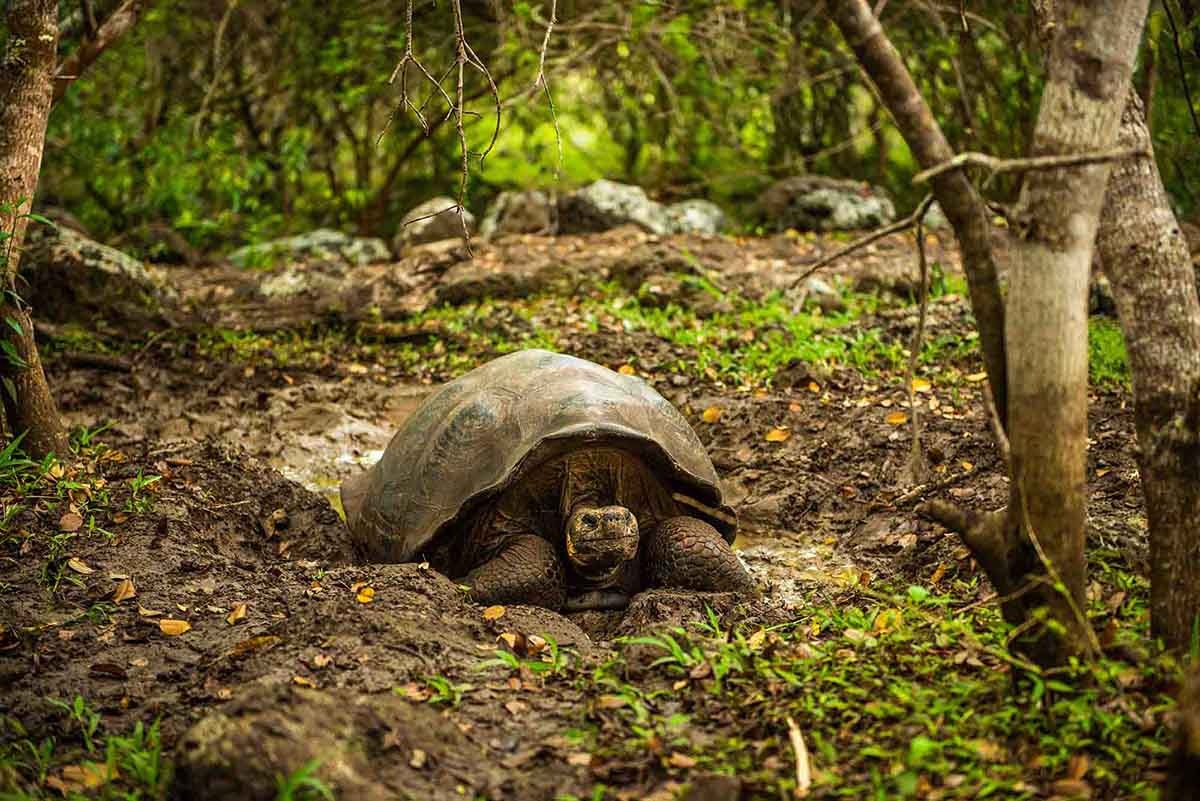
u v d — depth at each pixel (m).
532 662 3.62
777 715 3.19
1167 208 3.20
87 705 3.51
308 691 3.08
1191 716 2.43
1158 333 3.14
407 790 2.88
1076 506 2.88
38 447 5.24
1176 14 5.11
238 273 10.05
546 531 4.42
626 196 10.65
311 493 5.43
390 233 13.05
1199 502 3.13
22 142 5.13
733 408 6.40
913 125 2.85
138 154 11.55
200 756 2.78
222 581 4.38
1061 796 2.75
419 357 7.72
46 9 5.14
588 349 7.44
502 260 9.26
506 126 12.45
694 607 4.06
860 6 2.78
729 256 9.40
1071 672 2.93
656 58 11.62
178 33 12.30
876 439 5.80
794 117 12.65
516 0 9.95
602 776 3.00
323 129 13.19
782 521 5.30
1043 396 2.81
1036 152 2.78
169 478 5.25
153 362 7.56
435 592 4.12
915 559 4.59
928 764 2.86
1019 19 9.80
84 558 4.45
